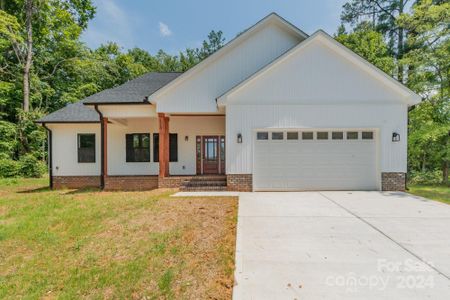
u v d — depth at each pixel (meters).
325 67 10.48
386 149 10.42
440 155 14.20
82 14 24.11
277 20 11.61
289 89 10.54
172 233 5.38
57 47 23.44
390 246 4.68
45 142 19.62
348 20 23.42
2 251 4.82
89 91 24.84
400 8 20.77
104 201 8.80
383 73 10.25
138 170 13.91
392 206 7.77
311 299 3.10
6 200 9.20
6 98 20.05
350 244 4.77
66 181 13.70
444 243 4.81
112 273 3.86
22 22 20.80
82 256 4.50
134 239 5.16
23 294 3.47
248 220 6.30
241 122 10.62
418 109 14.37
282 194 9.91
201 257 4.27
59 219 6.60
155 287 3.46
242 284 3.44
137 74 31.36
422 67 14.15
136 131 13.94
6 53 21.16
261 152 10.71
